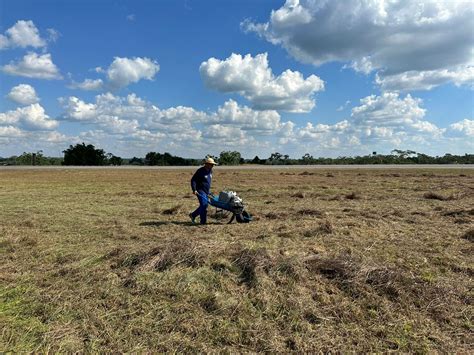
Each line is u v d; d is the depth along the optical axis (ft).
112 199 50.39
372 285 16.96
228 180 82.48
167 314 14.87
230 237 26.89
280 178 86.69
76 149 195.31
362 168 124.57
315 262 19.03
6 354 12.37
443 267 19.71
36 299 16.33
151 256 20.31
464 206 39.14
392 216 33.86
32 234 28.17
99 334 13.61
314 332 13.58
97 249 23.95
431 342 13.03
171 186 70.64
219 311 15.03
